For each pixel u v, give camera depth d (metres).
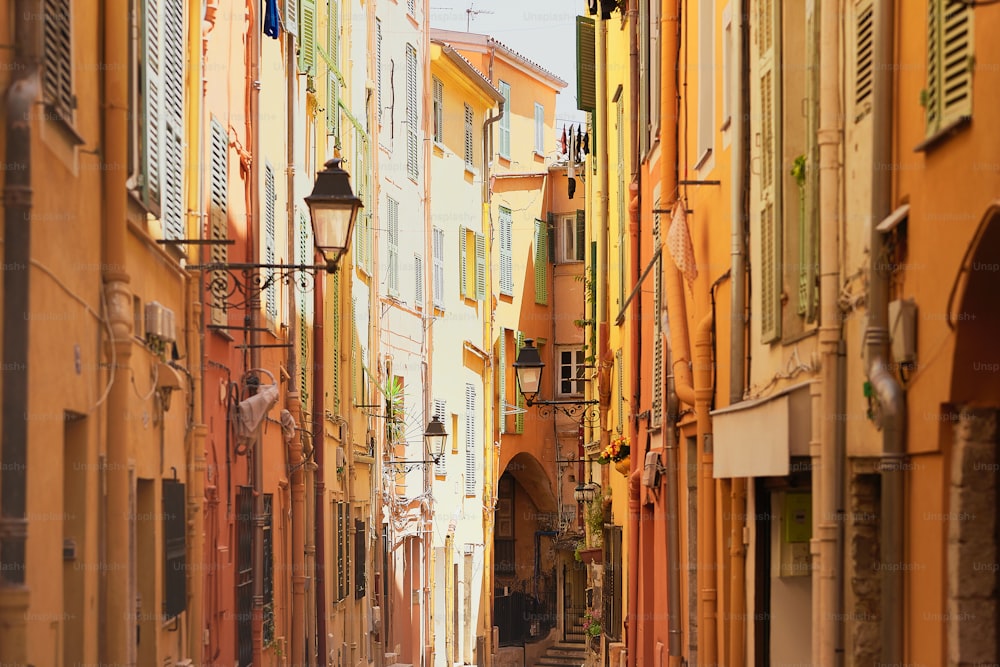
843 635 12.63
